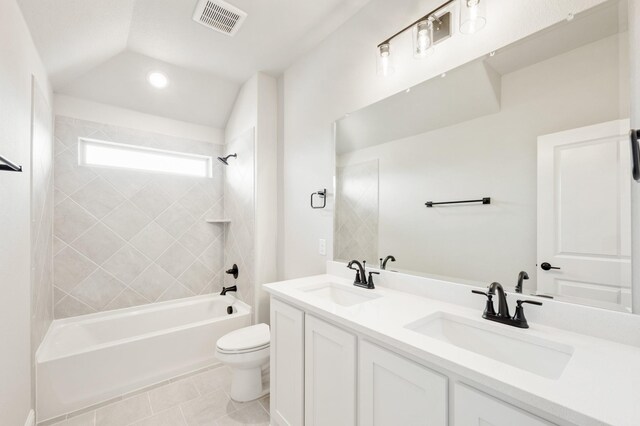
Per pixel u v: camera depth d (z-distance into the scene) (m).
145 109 2.71
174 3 1.76
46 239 2.02
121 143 2.61
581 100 0.96
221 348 1.78
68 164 2.35
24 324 1.42
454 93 1.31
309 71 2.24
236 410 1.76
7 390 1.18
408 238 1.50
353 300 1.60
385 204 1.63
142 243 2.69
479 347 1.04
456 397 0.75
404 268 1.52
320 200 2.10
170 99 2.72
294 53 2.29
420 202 1.45
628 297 0.87
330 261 1.98
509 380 0.64
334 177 1.97
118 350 1.92
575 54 0.98
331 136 2.01
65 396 1.72
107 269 2.51
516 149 1.11
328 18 1.89
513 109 1.12
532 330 0.96
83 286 2.40
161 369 2.07
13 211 1.26
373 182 1.70
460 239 1.28
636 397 0.58
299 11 1.83
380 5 1.67
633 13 0.87
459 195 1.29
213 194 3.14
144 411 1.75
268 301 2.55
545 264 1.03
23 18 1.37
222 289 3.13
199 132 3.07
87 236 2.43
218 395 1.92
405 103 1.52
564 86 1.00
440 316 1.17
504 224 1.14
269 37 2.09
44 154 1.91
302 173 2.30
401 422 0.88
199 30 2.02
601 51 0.93
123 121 2.63
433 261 1.39
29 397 1.50
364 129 1.76
